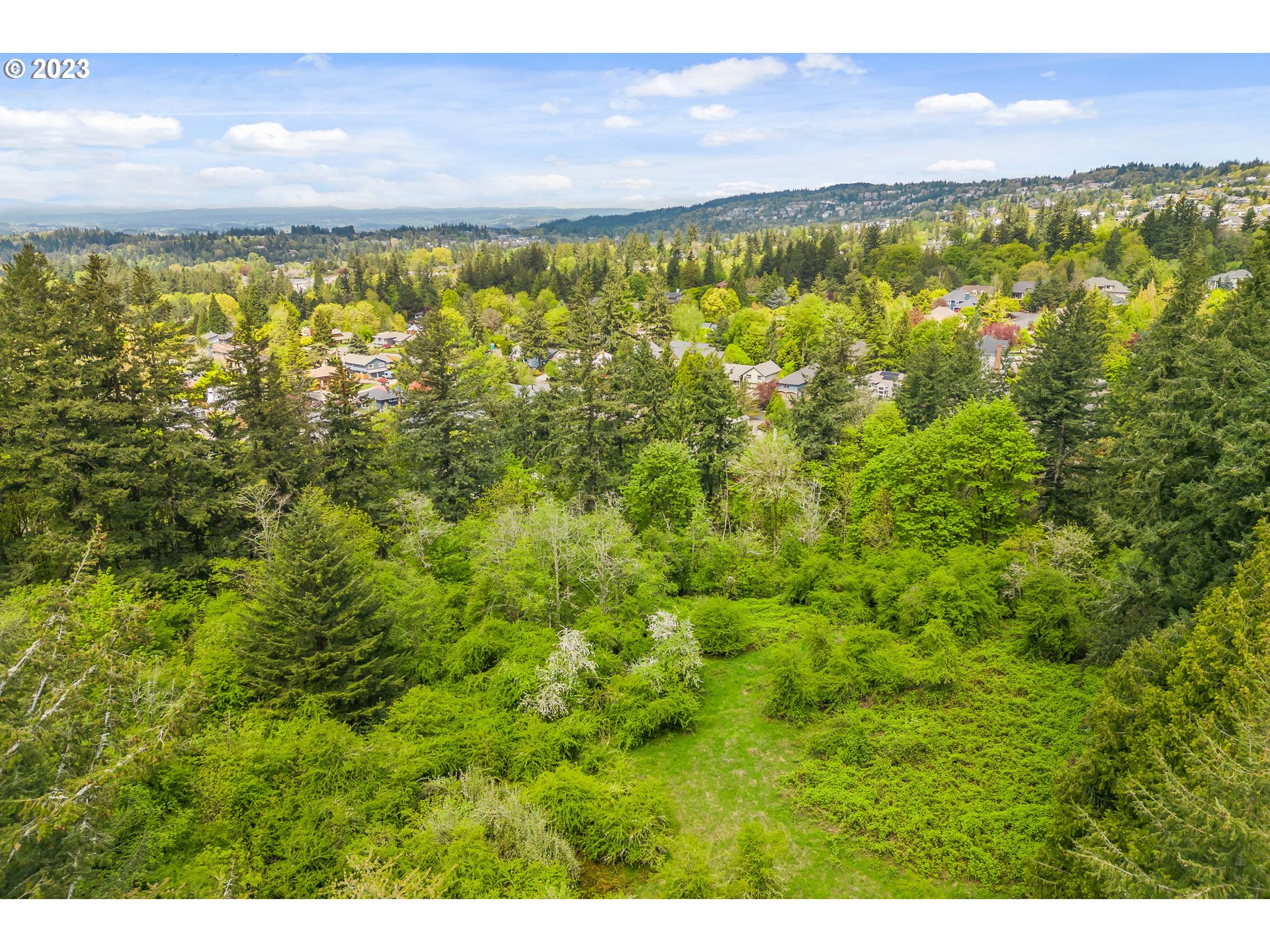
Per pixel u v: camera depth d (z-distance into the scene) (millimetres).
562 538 27281
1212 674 12562
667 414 40250
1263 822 9102
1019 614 23797
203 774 15945
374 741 17812
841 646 23234
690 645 23156
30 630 12391
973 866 14969
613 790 16844
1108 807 13312
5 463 24766
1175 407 19938
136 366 27875
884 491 33906
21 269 25828
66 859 10789
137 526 28219
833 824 16875
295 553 20641
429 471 38312
